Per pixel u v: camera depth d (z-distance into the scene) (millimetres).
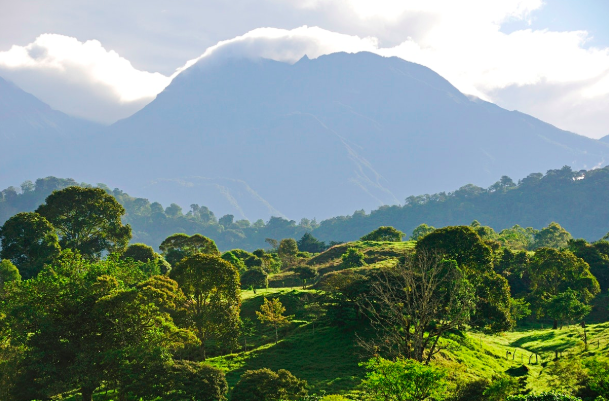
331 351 64312
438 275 70000
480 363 62719
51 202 107188
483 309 75625
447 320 64812
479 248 84875
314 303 83688
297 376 56375
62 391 44812
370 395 47438
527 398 35688
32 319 46219
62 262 60938
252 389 42906
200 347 63344
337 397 41656
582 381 48719
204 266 63875
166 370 43125
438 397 36938
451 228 88000
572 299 93438
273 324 74750
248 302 91312
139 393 41719
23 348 45750
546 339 82688
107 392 48938
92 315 47344
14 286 49844
